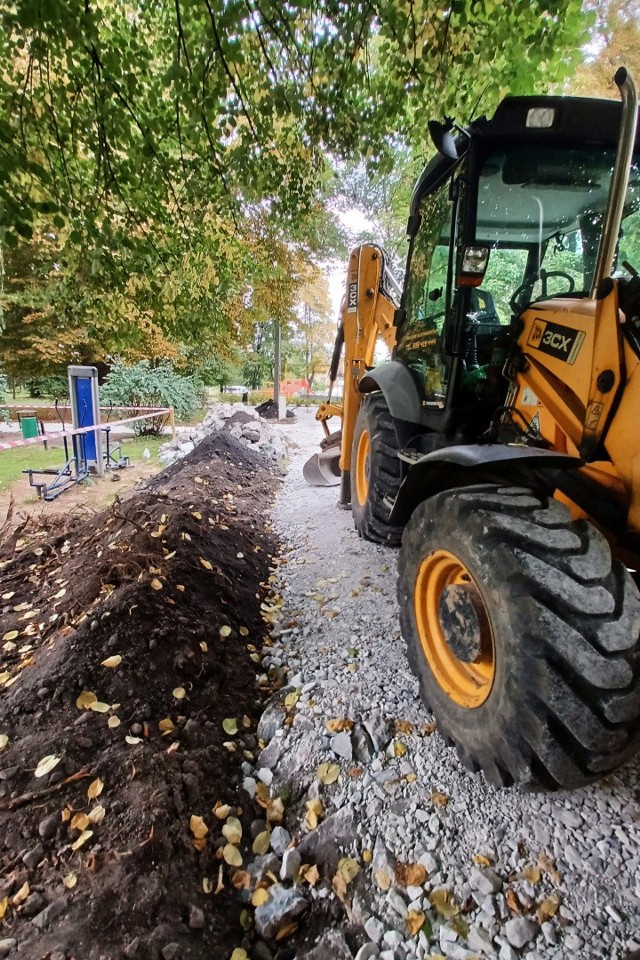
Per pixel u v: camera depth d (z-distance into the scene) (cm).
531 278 254
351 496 445
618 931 127
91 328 522
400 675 229
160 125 283
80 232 287
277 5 233
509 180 229
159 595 244
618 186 152
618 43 372
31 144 259
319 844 154
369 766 180
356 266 428
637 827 154
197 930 129
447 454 177
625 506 159
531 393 208
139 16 256
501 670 146
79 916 123
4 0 202
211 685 214
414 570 199
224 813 162
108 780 158
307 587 322
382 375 356
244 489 525
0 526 419
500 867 144
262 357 2305
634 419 154
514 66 255
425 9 240
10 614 266
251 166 304
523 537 147
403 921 133
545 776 139
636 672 133
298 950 132
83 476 604
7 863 134
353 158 300
